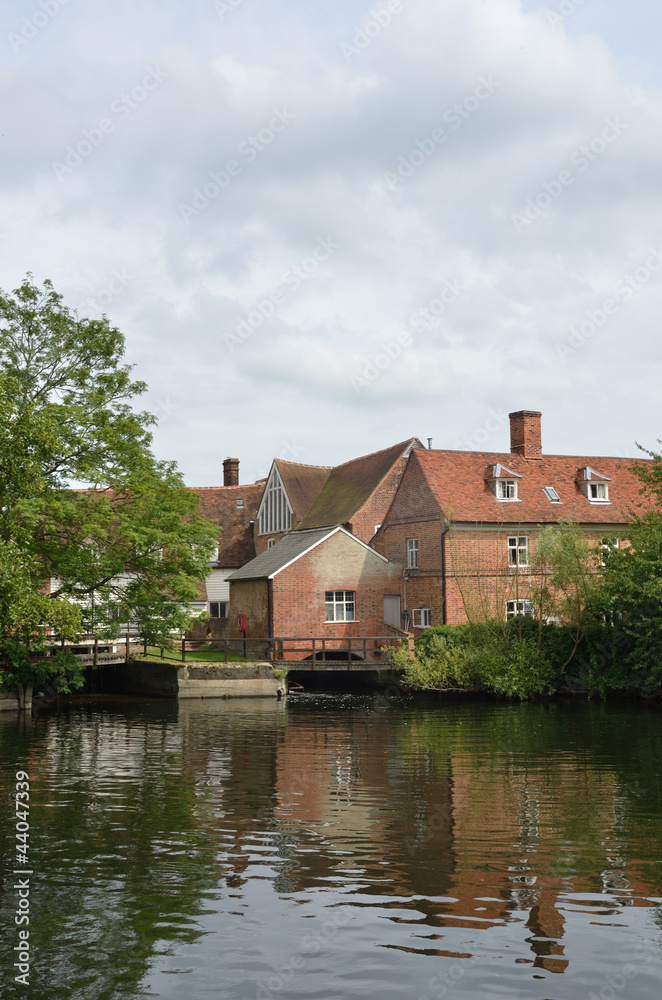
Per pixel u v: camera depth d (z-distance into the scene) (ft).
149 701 109.40
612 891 31.89
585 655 106.22
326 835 39.70
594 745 66.49
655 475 106.52
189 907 30.58
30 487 63.16
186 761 60.85
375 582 137.39
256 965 26.05
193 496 102.89
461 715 88.84
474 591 125.70
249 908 30.40
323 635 133.90
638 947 27.12
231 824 41.88
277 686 113.70
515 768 56.80
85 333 93.15
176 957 26.61
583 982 24.89
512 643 107.24
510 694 103.19
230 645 147.33
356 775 54.75
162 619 103.04
